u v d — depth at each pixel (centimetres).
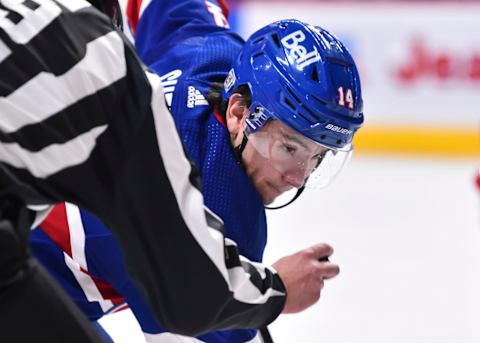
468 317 1004
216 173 521
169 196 406
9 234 368
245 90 523
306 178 541
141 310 553
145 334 567
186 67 590
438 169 1589
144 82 402
